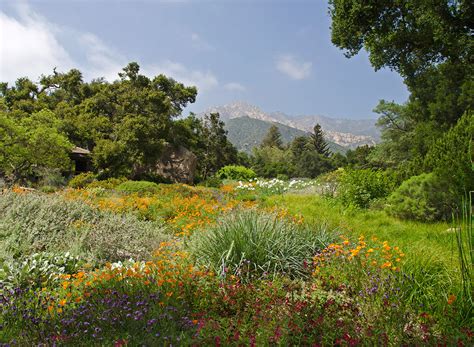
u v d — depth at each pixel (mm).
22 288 4406
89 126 32000
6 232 6551
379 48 14648
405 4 13070
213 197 16062
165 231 8969
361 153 64125
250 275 5109
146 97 34312
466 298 3676
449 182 9125
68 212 8211
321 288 4605
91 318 3420
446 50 13648
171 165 36656
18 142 22344
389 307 3502
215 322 3322
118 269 4738
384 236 7664
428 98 19969
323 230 6520
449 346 2869
